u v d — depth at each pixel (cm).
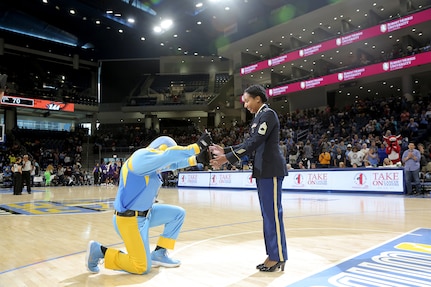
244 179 1422
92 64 3306
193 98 3200
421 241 366
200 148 261
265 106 296
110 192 1435
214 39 2992
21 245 386
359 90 2550
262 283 241
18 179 1300
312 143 1755
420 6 2145
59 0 2370
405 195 980
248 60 2912
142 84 3431
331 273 258
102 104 3372
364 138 1437
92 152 2916
